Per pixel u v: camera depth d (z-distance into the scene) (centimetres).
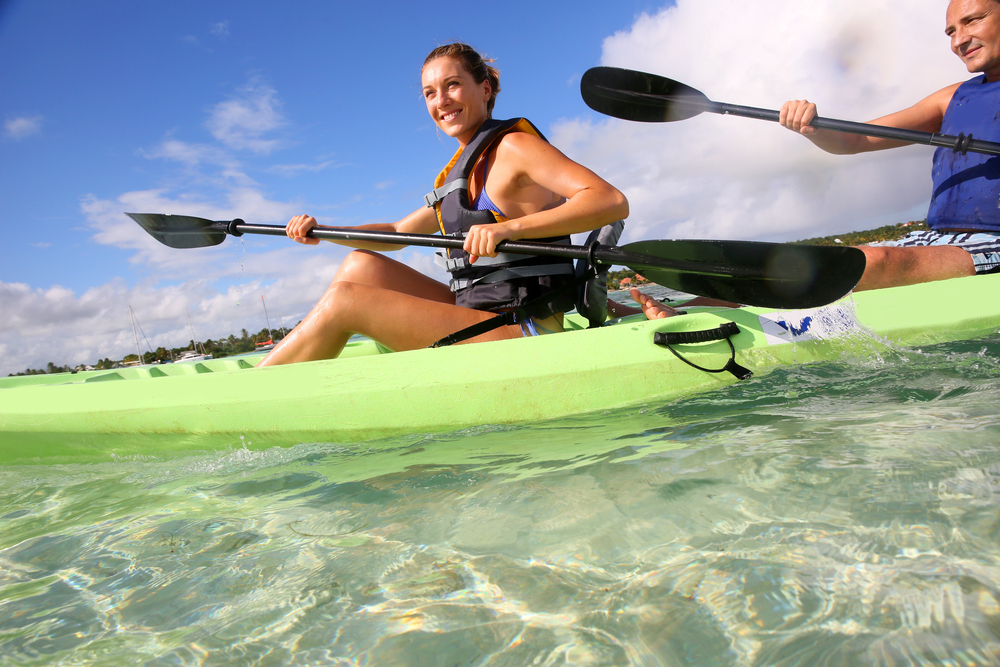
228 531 114
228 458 168
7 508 145
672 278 197
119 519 128
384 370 171
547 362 168
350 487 130
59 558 110
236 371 177
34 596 96
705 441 126
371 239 219
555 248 185
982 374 144
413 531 104
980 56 217
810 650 64
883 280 207
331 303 184
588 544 91
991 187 212
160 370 280
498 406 163
